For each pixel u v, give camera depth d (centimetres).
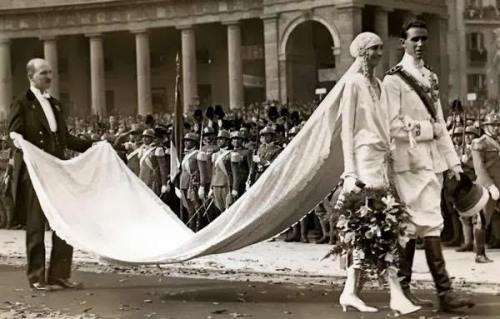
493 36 6438
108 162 1497
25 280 1538
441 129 1159
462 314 1085
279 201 1205
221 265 1688
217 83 7288
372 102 1124
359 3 5750
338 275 1505
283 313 1144
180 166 2378
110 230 1400
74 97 7650
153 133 2488
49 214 1364
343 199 1116
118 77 7694
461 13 6388
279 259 1773
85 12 6925
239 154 2225
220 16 6450
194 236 1258
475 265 1591
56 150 1483
